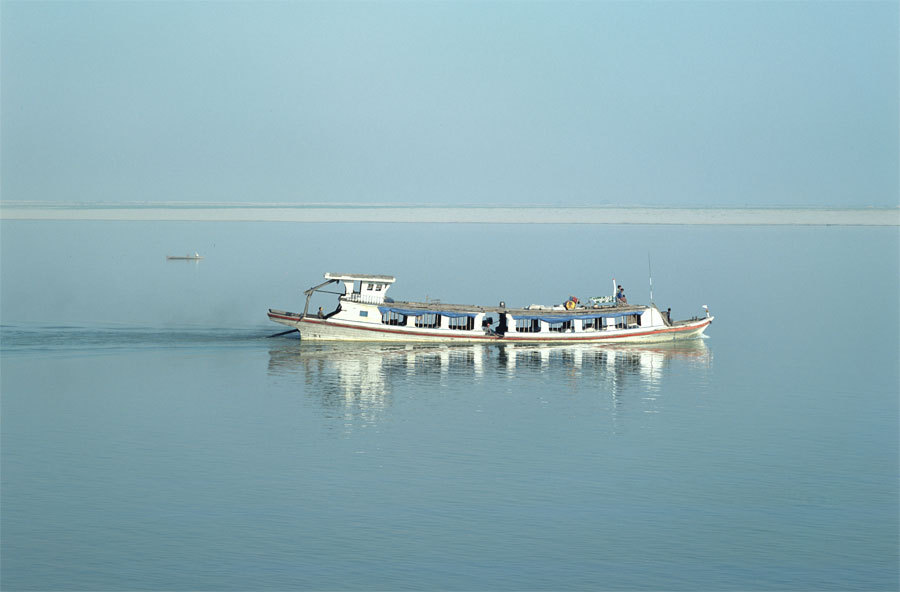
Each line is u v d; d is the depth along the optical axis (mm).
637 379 71500
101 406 61406
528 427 58062
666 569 39750
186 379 69375
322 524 43250
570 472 49875
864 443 54938
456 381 70500
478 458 52094
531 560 40281
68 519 43469
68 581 38344
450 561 40188
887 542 42188
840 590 38469
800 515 44781
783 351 82875
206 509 44656
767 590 38438
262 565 39656
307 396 65125
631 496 46781
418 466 50625
